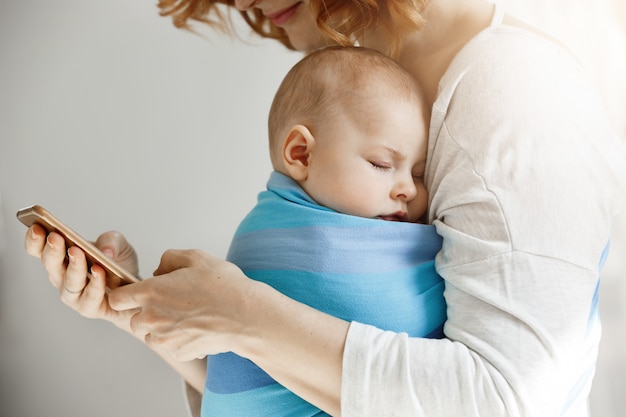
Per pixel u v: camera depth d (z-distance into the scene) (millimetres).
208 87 1788
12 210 1894
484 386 747
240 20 1745
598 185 823
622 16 1288
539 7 1336
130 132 1835
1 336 1912
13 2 1893
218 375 959
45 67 1879
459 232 824
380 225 914
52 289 1898
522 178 793
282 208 962
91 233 1850
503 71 844
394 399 758
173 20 1492
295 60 1746
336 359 779
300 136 974
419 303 898
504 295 775
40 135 1878
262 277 934
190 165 1803
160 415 1857
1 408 1920
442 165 875
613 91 1229
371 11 1035
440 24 980
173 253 904
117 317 985
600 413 1298
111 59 1842
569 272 779
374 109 941
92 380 1884
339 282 895
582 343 782
